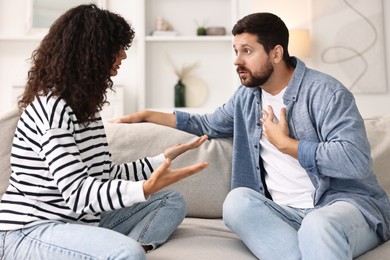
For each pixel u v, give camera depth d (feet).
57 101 3.84
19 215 3.79
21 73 11.43
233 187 5.49
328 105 4.68
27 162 3.88
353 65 11.65
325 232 3.71
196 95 11.93
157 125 5.96
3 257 3.76
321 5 11.65
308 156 4.48
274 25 5.01
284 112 4.97
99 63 4.00
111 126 5.89
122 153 5.65
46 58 4.02
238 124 5.62
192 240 4.50
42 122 3.79
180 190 5.61
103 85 4.13
